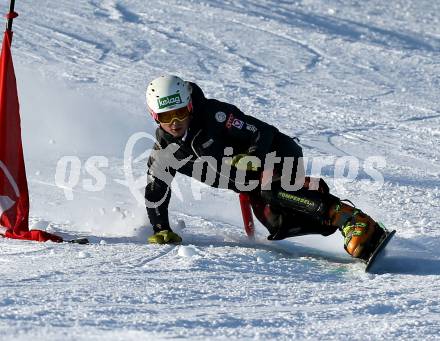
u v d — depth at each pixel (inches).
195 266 635.5
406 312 527.8
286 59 1916.8
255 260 676.7
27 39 1856.5
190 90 686.5
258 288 578.9
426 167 1201.4
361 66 1921.8
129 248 700.7
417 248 750.5
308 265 681.6
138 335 446.0
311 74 1809.8
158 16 2186.3
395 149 1301.7
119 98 1491.1
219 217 894.4
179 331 459.5
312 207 685.3
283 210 721.0
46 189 989.8
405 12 2623.0
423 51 2130.9
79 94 1488.7
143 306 512.1
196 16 2228.1
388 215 903.7
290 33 2166.6
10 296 519.5
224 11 2315.5
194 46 1945.1
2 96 772.0
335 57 1982.0
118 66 1722.4
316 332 474.9
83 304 507.5
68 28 1985.7
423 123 1476.4
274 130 697.6
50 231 792.9
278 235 722.8
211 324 479.2
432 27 2465.6
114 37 1951.3
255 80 1715.1
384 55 2043.6
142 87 1581.0
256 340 452.8
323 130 1398.9
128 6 2256.4
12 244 714.2
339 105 1571.1
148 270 617.3
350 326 489.4
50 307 495.8
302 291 577.3
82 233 794.2
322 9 2534.5
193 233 810.2
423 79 1841.8
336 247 767.1
